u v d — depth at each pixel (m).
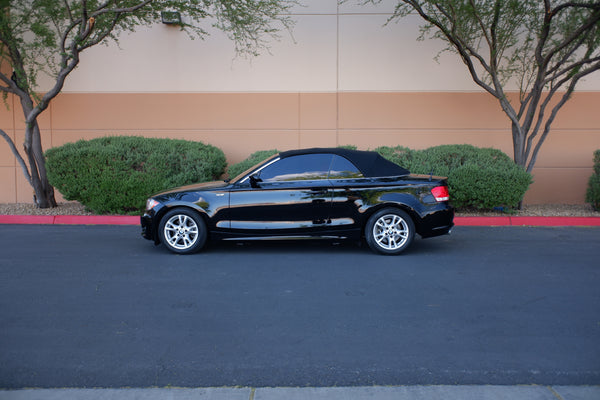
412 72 12.40
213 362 3.86
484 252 7.57
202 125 12.57
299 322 4.67
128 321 4.68
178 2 10.02
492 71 10.59
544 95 12.20
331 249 7.75
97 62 12.49
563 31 10.55
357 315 4.84
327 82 12.48
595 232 9.21
